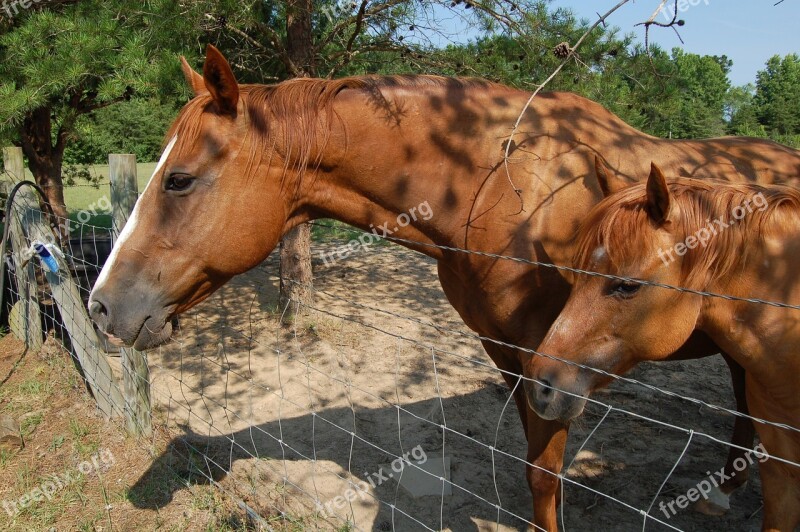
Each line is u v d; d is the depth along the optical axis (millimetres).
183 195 1971
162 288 1990
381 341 5066
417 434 3607
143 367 3324
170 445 3320
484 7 4141
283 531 2615
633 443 3467
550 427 2078
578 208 2139
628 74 4586
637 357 1733
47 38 3744
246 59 5480
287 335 5117
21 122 4066
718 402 3973
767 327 1666
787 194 1665
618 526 2775
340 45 5672
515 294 2156
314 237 9531
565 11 4480
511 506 2916
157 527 2680
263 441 3498
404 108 2143
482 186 2180
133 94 4680
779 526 1850
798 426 1728
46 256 3461
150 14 3725
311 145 2064
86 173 7309
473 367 4582
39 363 4438
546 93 2395
